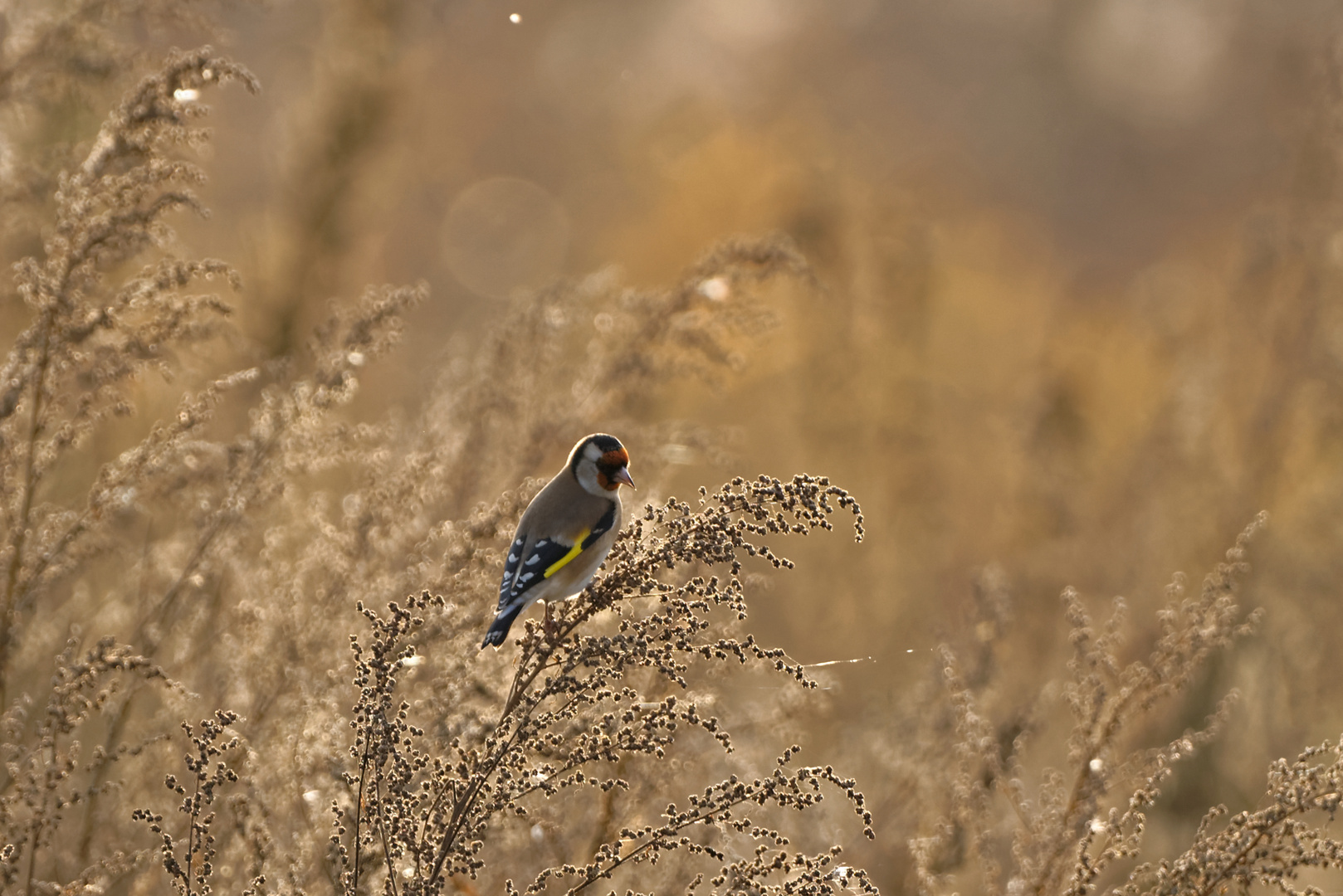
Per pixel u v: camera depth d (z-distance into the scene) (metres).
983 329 26.72
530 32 37.72
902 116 43.94
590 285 13.25
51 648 9.70
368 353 9.92
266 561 10.43
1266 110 21.14
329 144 18.22
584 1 40.38
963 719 9.70
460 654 8.21
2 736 8.73
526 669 6.97
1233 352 18.23
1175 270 28.78
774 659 6.70
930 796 10.80
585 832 8.83
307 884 7.47
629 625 6.77
